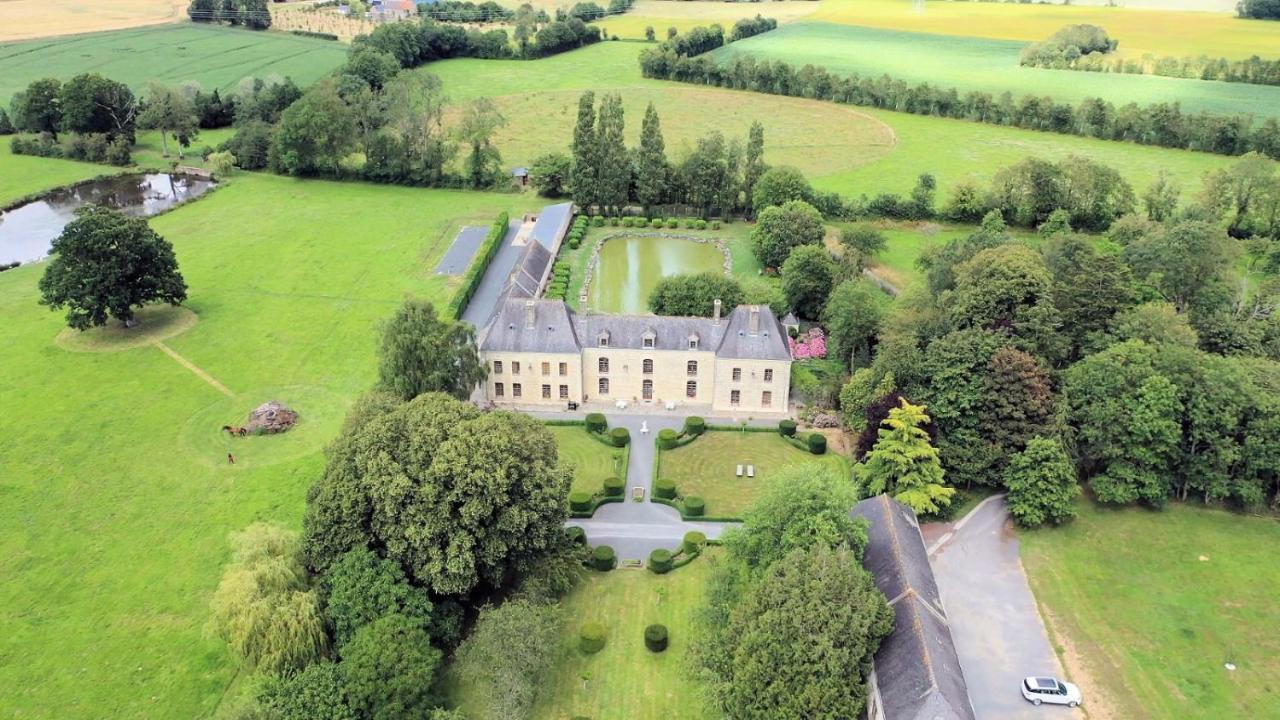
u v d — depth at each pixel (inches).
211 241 7096.5
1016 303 4495.6
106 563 3656.5
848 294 5078.7
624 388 4854.8
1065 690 3026.6
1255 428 3804.1
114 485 4141.2
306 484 4158.5
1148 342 4266.7
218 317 5826.8
